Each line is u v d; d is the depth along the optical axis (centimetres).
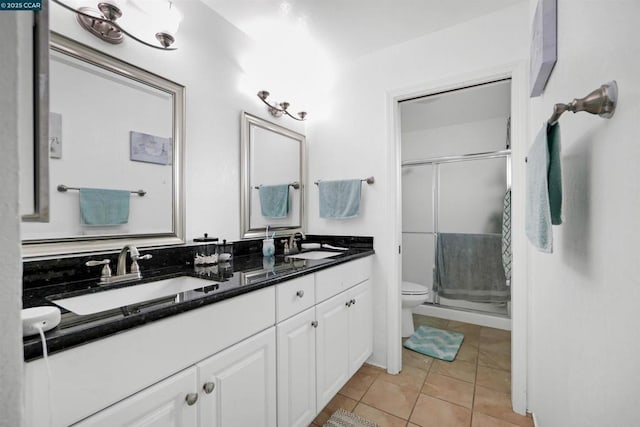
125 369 71
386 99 199
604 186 56
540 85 120
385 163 199
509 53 161
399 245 200
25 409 55
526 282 155
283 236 208
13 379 29
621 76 49
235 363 100
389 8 162
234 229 174
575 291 75
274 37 187
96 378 65
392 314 194
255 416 107
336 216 211
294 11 163
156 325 77
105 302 99
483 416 151
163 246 136
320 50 202
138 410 73
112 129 120
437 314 293
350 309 171
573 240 77
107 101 118
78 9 110
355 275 178
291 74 205
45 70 31
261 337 110
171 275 120
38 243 100
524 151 156
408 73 191
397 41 192
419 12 165
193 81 152
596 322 60
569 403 80
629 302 46
